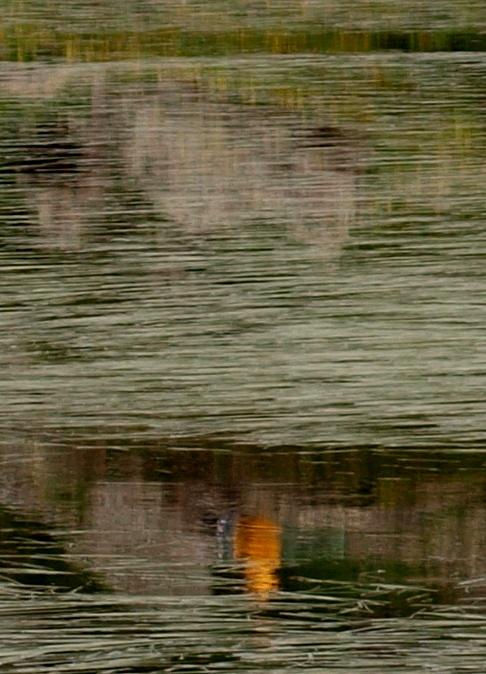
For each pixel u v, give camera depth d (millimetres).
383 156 59500
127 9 81000
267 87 68250
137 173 57688
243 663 25672
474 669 25469
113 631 26609
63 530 30406
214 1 82375
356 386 37219
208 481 32750
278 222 51719
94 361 39250
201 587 28156
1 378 38219
